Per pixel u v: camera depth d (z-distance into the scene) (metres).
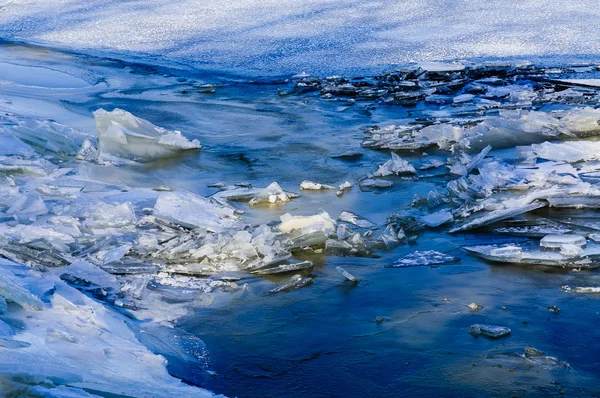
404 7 34.41
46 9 38.38
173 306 9.16
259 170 15.01
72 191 13.29
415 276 9.95
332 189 13.70
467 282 9.73
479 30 29.34
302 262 10.30
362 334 8.47
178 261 10.43
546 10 32.25
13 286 7.58
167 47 29.39
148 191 13.51
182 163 15.53
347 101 20.73
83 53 28.64
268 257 10.39
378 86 22.08
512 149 15.64
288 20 33.16
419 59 25.45
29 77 24.31
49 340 6.86
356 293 9.51
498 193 12.91
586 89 20.69
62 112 19.72
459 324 8.62
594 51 25.58
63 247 10.54
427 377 7.54
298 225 11.34
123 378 6.50
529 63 23.67
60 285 8.67
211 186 14.03
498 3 34.00
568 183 12.88
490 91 20.98
